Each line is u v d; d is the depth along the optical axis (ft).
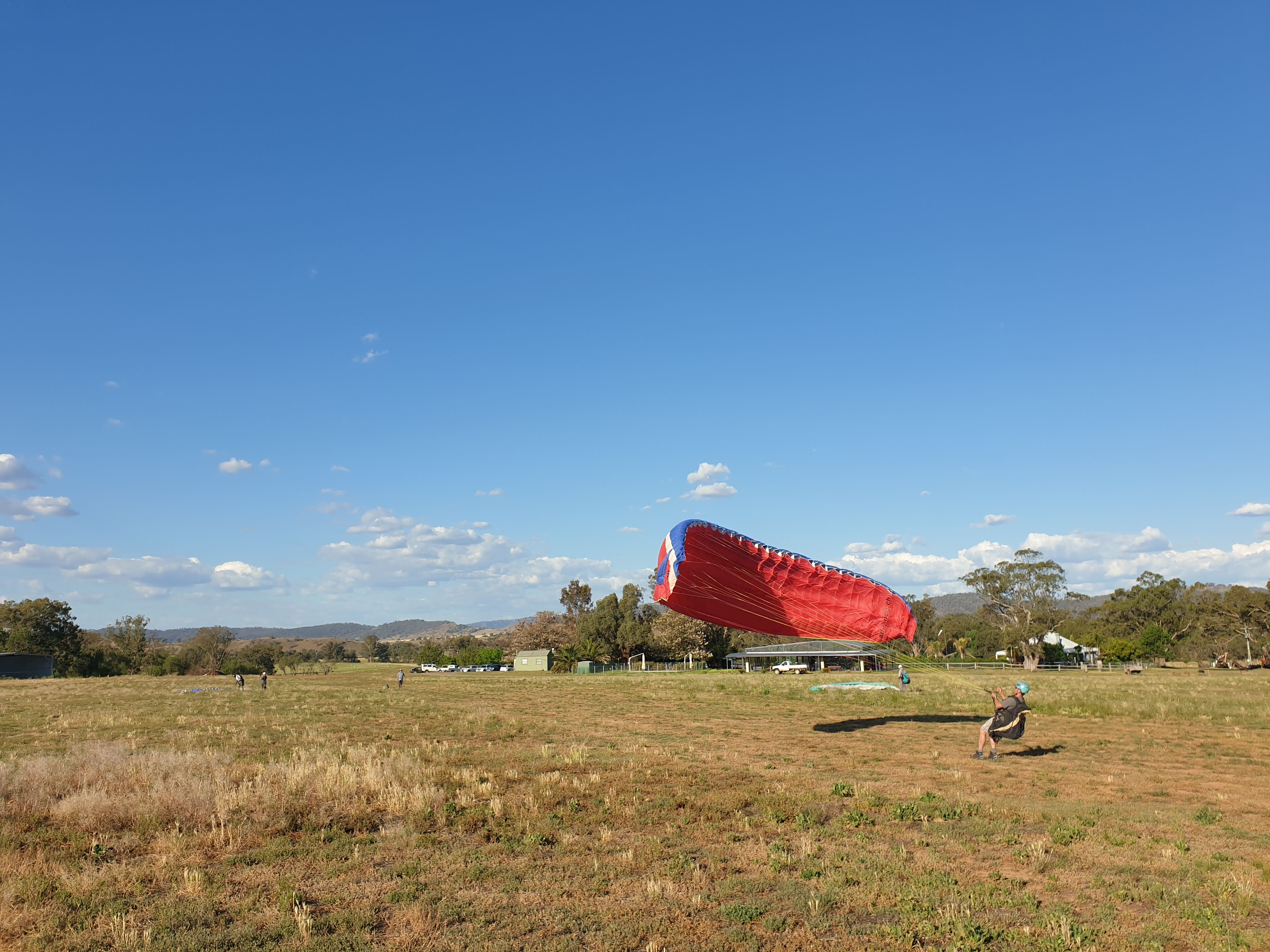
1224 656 329.72
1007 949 23.43
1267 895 27.71
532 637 486.38
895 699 114.73
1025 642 344.90
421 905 27.09
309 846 34.37
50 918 26.00
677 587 72.54
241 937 24.47
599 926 25.45
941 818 39.14
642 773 52.47
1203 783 49.55
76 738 75.61
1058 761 57.93
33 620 380.37
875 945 23.79
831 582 76.79
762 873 30.76
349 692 170.81
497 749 66.13
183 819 38.14
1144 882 29.04
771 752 63.57
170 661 401.08
